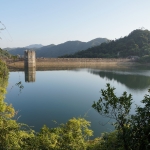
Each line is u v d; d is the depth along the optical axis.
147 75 51.50
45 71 55.59
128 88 33.38
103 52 113.75
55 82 38.12
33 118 16.50
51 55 181.62
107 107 4.58
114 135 6.53
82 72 56.38
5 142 6.16
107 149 6.26
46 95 26.30
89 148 7.23
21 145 6.40
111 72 57.78
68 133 6.94
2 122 6.77
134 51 102.25
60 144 6.62
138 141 3.88
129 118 4.45
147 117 3.97
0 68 19.61
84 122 7.79
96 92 29.06
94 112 18.61
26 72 50.12
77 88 32.28
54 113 18.12
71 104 21.80
